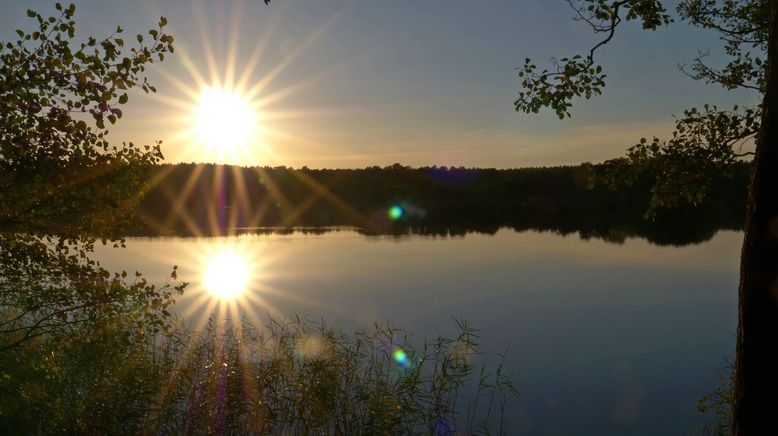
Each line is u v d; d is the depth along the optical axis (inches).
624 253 1139.9
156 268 901.2
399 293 720.3
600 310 631.8
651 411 341.7
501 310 626.2
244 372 303.7
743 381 154.1
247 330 418.9
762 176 151.3
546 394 362.3
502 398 354.0
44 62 184.4
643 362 435.2
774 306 149.5
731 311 625.6
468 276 860.6
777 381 148.9
